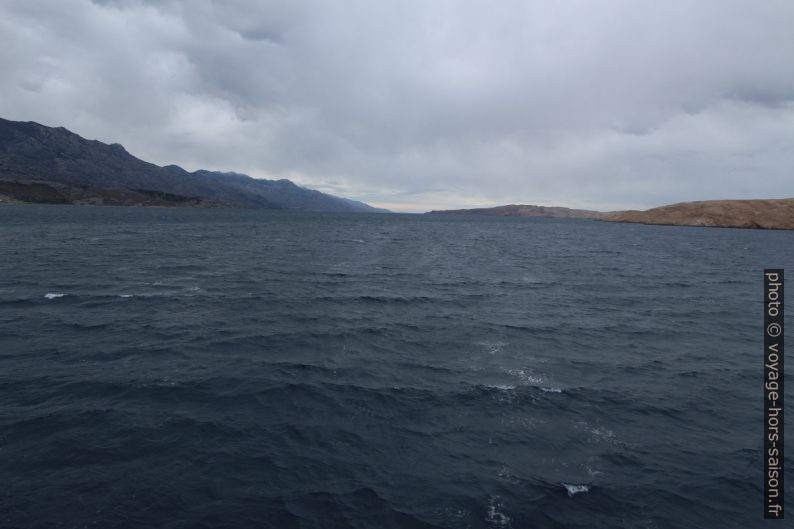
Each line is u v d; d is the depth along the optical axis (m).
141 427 15.35
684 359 23.94
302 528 10.94
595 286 46.47
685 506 12.07
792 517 11.83
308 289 40.72
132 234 99.00
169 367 20.78
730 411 17.83
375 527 11.04
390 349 24.34
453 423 16.22
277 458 13.86
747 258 79.69
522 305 36.22
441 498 12.13
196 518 11.16
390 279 47.78
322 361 22.20
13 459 13.23
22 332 25.08
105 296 34.91
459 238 121.19
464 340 26.25
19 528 10.49
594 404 18.06
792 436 16.00
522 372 21.33
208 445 14.44
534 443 15.02
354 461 13.80
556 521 11.33
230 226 146.25
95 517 10.98
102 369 20.28
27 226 106.25
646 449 14.86
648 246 104.12
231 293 37.84
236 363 21.56
